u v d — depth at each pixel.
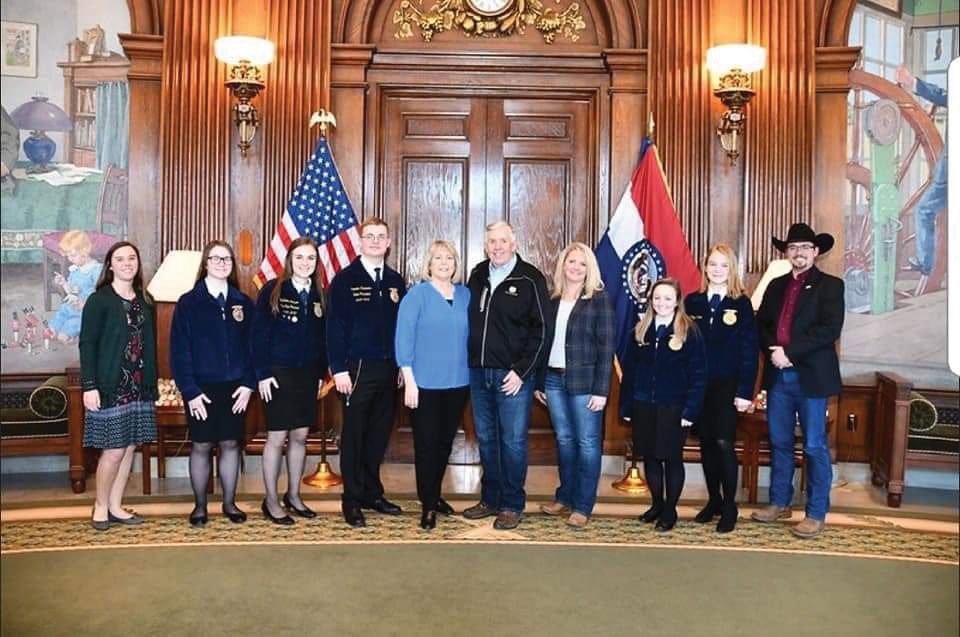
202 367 5.32
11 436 6.45
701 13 6.96
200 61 6.84
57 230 6.92
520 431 5.36
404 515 5.69
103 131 6.96
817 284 5.42
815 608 4.29
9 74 6.84
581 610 4.19
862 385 6.94
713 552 5.09
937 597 4.47
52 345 6.92
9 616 4.02
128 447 5.37
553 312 5.39
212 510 5.76
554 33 7.21
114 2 6.97
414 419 5.40
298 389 5.44
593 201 7.20
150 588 4.38
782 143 6.89
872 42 7.09
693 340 5.32
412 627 3.96
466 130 7.29
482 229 7.29
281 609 4.14
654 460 5.55
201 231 6.86
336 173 6.66
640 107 7.07
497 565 4.79
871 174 7.09
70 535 5.23
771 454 5.76
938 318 6.99
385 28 7.19
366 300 5.42
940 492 6.71
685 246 6.65
